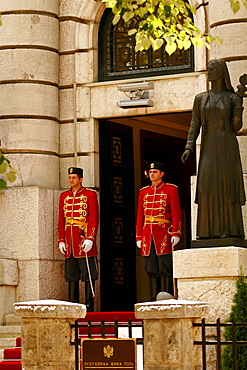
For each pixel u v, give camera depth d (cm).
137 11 1602
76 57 2164
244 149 1906
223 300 1669
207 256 1691
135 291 2244
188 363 1227
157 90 2092
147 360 1244
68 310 1284
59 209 2066
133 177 2281
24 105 2105
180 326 1234
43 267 2052
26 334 1302
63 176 2155
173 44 1612
